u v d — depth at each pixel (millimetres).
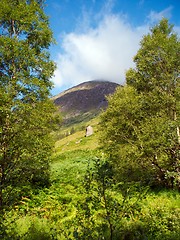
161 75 16297
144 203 11914
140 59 16938
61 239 8125
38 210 12711
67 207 13008
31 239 8125
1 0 10508
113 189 6016
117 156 19375
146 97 17203
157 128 15484
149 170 16484
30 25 11062
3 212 8344
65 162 32656
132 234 7660
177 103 15734
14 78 10070
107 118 21766
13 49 9859
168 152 16734
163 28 17500
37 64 10664
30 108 9641
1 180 8875
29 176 10117
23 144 9508
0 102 9000
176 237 7996
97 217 7809
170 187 16109
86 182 5430
